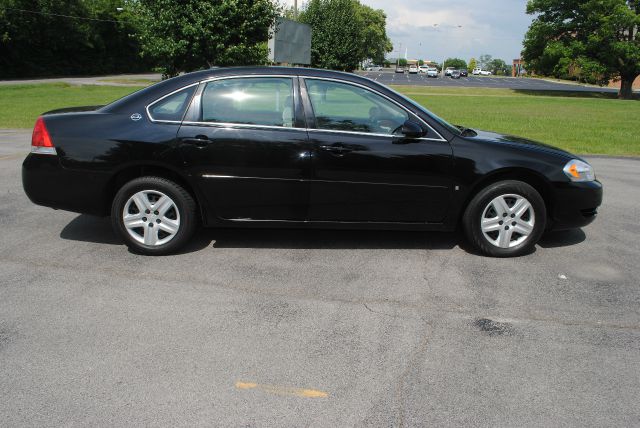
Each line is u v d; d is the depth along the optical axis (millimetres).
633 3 38406
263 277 4234
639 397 2787
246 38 23906
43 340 3215
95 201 4551
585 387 2867
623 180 8461
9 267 4312
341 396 2744
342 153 4465
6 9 48156
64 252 4680
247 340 3275
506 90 45938
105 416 2549
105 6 62219
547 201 4848
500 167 4562
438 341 3316
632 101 33469
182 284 4066
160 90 4586
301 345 3232
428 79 74312
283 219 4617
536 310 3770
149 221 4574
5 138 11859
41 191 4574
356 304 3811
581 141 13062
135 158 4426
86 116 4559
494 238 4770
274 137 4461
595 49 39344
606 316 3697
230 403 2668
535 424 2557
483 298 3945
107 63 63594
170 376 2883
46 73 55375
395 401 2711
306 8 42625
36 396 2688
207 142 4430
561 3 39750
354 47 42125
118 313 3580
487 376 2949
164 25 22641
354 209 4590
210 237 5164
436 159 4523
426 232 5465
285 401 2693
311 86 4594
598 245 5184
